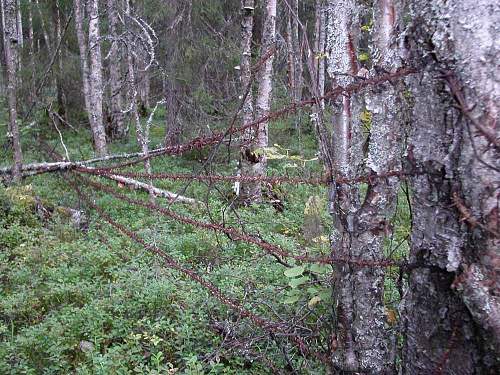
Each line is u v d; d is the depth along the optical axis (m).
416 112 2.10
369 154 2.82
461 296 2.01
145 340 4.34
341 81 2.93
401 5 2.56
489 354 2.01
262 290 4.78
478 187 1.90
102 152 13.64
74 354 4.22
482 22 1.82
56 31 19.23
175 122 12.69
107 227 7.41
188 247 6.49
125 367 3.73
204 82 13.27
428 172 2.07
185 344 4.15
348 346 3.00
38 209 7.91
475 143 1.89
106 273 5.86
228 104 12.90
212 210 8.06
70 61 17.56
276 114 3.22
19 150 8.23
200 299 4.86
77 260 6.11
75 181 7.03
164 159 12.51
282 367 3.80
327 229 4.33
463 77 1.87
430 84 2.00
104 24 16.34
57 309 4.99
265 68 8.88
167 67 12.74
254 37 15.15
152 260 5.99
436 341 2.18
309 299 4.00
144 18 12.87
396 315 3.17
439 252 2.09
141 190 9.39
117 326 4.47
